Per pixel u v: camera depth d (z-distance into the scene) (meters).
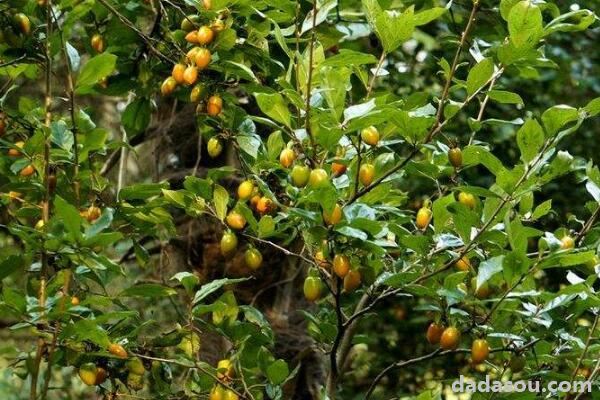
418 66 6.84
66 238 2.92
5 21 3.50
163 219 3.55
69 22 3.40
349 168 3.18
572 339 3.32
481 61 3.05
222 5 3.47
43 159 3.38
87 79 3.32
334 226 2.94
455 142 3.25
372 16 3.17
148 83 4.18
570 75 7.32
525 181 3.10
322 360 5.02
